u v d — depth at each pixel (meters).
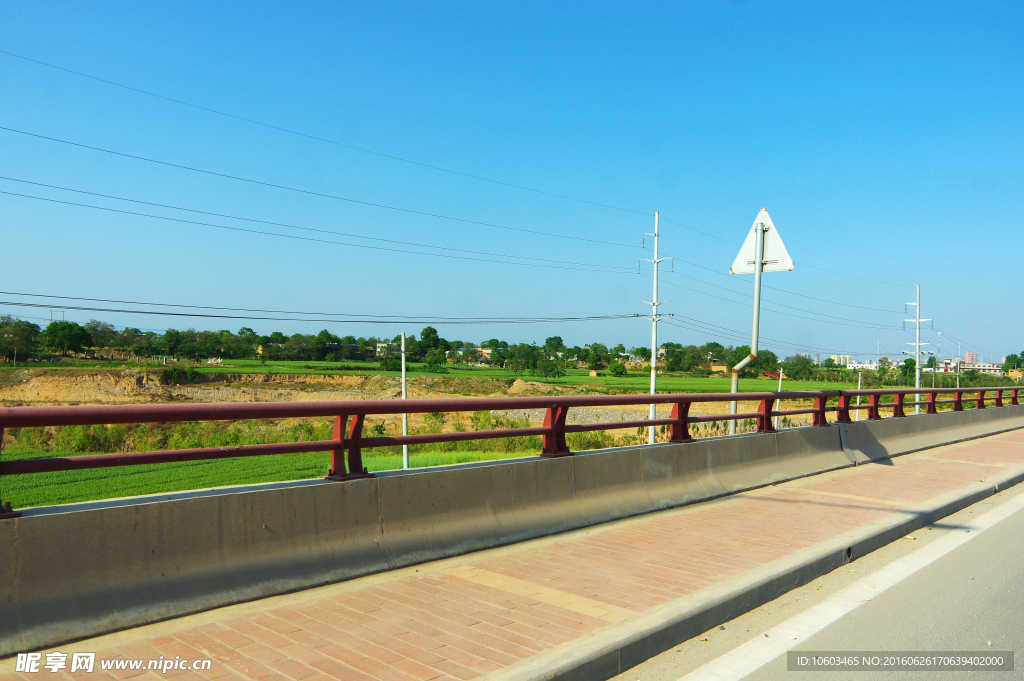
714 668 4.19
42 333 138.50
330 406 5.07
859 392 13.40
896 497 9.33
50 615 3.79
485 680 3.50
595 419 67.38
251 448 4.75
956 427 17.58
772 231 9.91
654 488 8.35
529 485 6.87
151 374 109.06
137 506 4.22
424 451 30.61
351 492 5.37
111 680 3.40
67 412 3.80
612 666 4.01
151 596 4.18
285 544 4.91
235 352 172.25
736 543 6.62
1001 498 10.13
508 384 108.06
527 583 5.21
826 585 5.93
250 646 3.88
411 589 4.99
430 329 178.25
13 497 13.38
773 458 10.62
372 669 3.62
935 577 6.22
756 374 137.00
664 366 162.88
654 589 5.11
